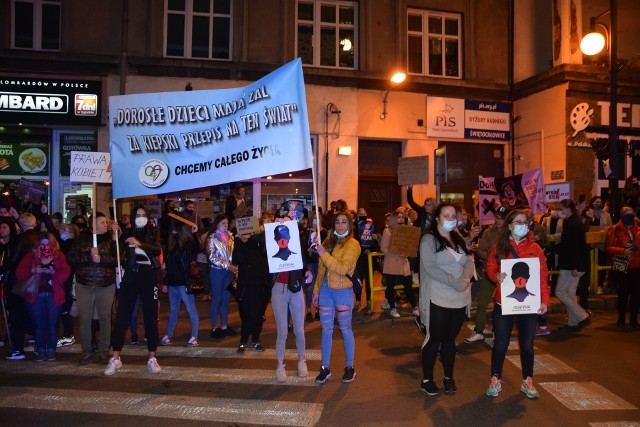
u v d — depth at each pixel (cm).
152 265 627
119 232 671
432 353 545
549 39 1678
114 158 633
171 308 775
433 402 527
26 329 707
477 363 669
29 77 1427
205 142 617
